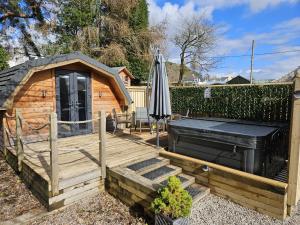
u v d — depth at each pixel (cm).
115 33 1794
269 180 341
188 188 411
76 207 377
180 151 484
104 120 417
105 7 1844
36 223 331
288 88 580
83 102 718
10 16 1229
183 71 2459
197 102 800
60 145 580
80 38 1627
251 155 368
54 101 644
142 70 1931
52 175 351
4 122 570
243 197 366
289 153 329
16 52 1377
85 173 396
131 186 373
